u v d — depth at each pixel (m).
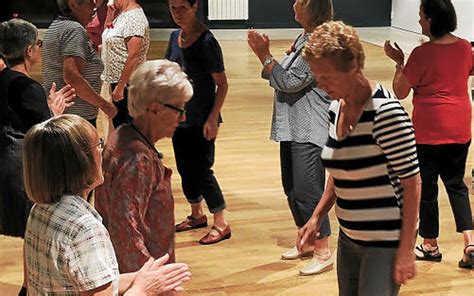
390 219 2.49
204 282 4.08
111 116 4.36
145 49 4.98
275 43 13.36
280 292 3.97
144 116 2.46
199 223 4.88
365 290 2.54
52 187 1.96
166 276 2.19
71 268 1.92
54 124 1.98
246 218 5.07
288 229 4.88
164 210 2.49
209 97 4.40
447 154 4.12
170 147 6.85
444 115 4.03
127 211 2.38
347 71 2.35
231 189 5.68
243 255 4.46
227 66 11.12
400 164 2.39
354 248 2.60
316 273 4.17
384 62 11.39
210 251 4.52
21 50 3.40
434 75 4.00
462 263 4.25
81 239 1.93
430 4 3.96
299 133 3.97
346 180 2.50
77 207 1.97
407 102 8.57
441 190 5.64
